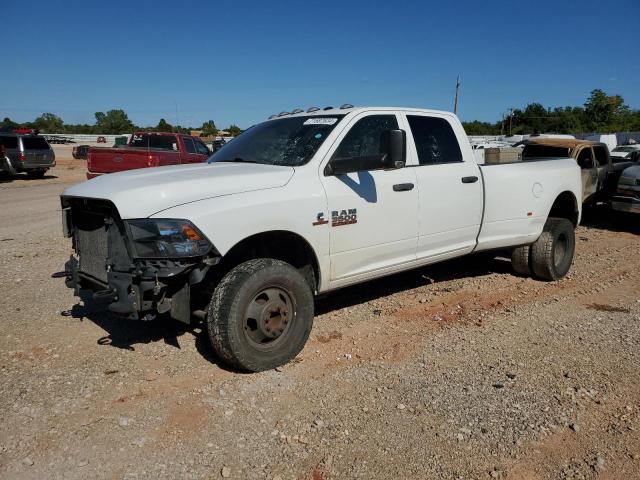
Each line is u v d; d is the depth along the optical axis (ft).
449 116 19.38
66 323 16.98
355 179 15.66
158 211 12.57
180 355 14.62
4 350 14.90
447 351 15.19
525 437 11.09
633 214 37.58
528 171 21.07
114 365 14.01
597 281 22.89
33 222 37.93
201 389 12.79
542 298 20.31
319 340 15.85
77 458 10.24
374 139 16.66
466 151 19.44
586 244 32.07
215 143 76.69
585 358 14.85
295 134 16.42
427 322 17.49
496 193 19.89
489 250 20.65
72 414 11.69
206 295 14.62
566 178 22.66
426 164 17.94
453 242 18.93
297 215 14.21
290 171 14.66
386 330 16.74
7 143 75.46
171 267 12.41
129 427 11.23
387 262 16.94
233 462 10.19
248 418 11.64
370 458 10.36
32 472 9.84
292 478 9.79
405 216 16.96
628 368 14.29
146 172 14.79
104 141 209.97
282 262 13.91
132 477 9.75
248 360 13.33
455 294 20.53
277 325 13.78
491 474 9.96
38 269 23.91
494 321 17.69
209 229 12.62
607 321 17.84
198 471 9.94
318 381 13.30
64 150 170.40
